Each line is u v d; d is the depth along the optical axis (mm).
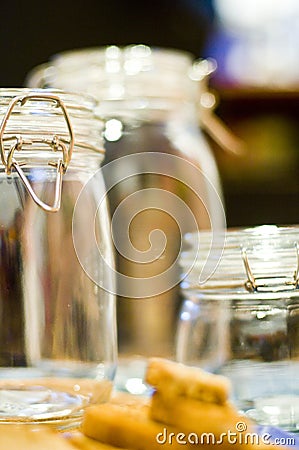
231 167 1502
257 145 1508
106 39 1501
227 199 1508
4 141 739
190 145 969
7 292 752
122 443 712
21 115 740
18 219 753
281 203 1516
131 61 963
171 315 909
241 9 1479
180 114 979
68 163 740
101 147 801
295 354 763
